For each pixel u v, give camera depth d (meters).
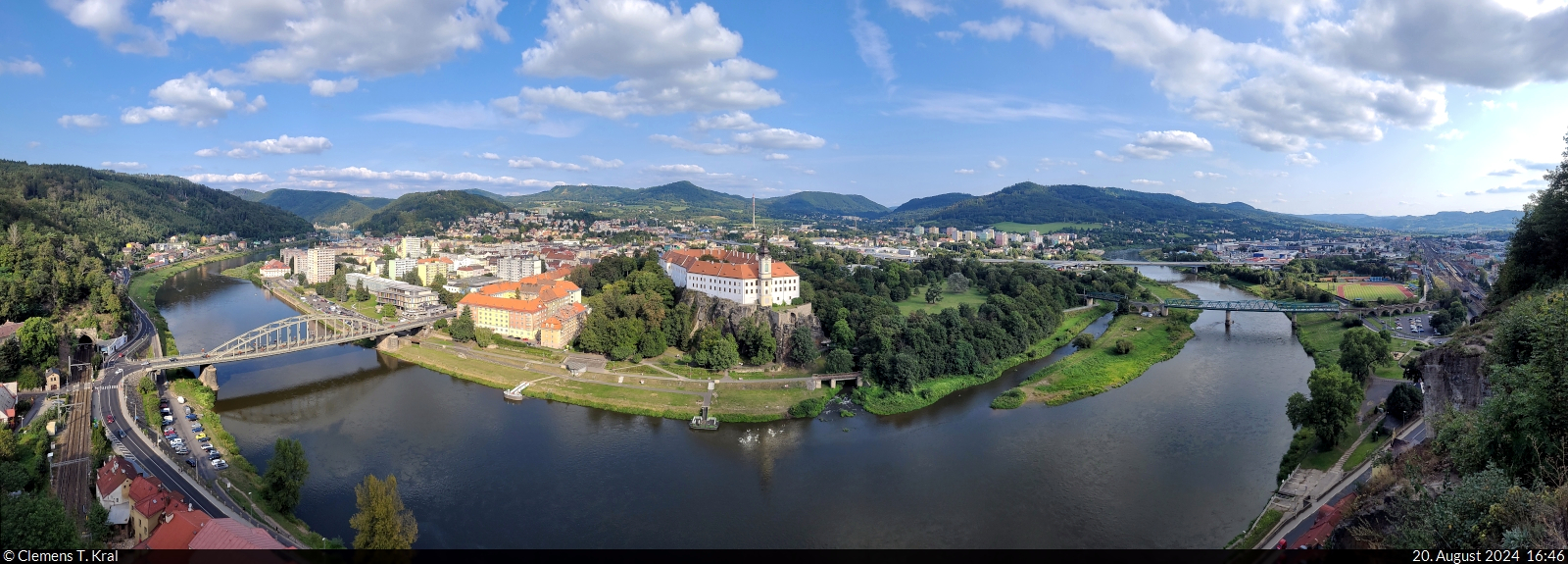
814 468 160.00
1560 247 135.38
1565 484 61.03
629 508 139.50
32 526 88.50
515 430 184.00
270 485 128.50
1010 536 129.38
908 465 161.38
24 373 193.25
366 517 106.56
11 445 132.62
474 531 129.75
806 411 197.50
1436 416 95.25
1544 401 64.62
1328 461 147.00
